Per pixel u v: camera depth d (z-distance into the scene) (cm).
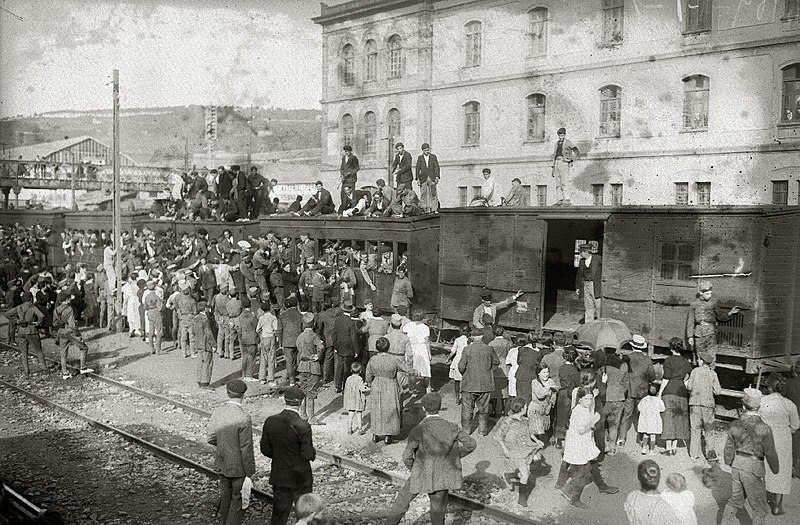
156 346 1997
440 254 1777
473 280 1691
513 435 908
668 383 1070
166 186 2805
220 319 1914
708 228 1252
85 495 1009
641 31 2038
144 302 2000
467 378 1181
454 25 2284
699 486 955
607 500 924
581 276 1545
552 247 1798
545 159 2178
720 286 1238
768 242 1214
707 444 1038
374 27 2392
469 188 2317
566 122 2177
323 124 2559
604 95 2127
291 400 809
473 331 1208
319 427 1285
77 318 2469
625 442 1148
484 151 2286
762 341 1212
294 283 1936
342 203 2084
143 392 1568
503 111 2255
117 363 1894
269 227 2202
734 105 1892
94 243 2711
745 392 812
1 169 2869
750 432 796
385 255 1834
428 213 1848
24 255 2819
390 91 2358
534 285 1548
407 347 1281
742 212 1219
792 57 1791
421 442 800
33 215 2891
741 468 796
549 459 1089
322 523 624
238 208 2389
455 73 2311
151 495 1009
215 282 2045
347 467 1087
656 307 1317
